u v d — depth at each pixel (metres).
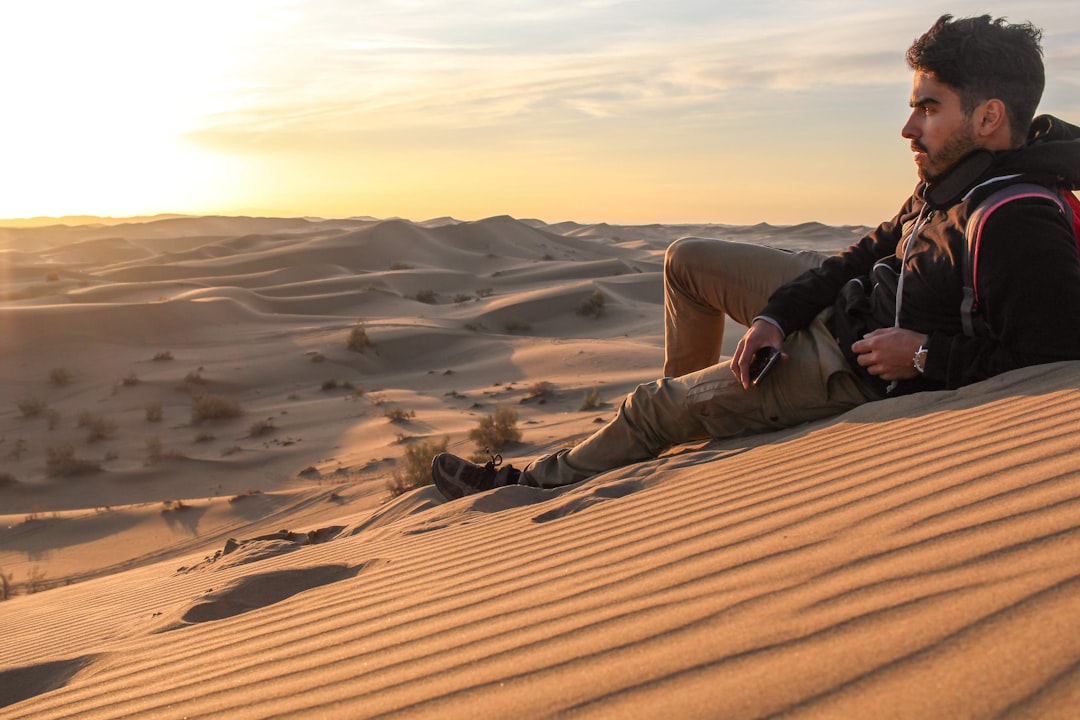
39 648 3.96
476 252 175.25
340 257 145.75
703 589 1.81
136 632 3.40
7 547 25.92
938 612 1.35
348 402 47.88
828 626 1.42
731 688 1.28
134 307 69.69
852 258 3.64
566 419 37.88
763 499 2.48
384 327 70.88
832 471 2.58
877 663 1.24
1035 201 2.91
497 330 79.88
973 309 3.03
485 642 1.86
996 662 1.15
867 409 3.22
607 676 1.45
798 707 1.17
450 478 4.71
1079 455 2.03
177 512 27.08
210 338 67.75
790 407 3.60
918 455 2.46
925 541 1.73
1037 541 1.55
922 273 3.19
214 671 2.31
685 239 4.58
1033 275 2.87
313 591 3.13
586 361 56.22
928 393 3.14
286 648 2.34
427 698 1.60
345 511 23.36
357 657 2.04
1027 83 2.97
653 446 4.09
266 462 37.78
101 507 31.50
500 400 46.56
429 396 49.03
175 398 53.91
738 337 56.50
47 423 49.56
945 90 3.01
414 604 2.43
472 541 3.22
